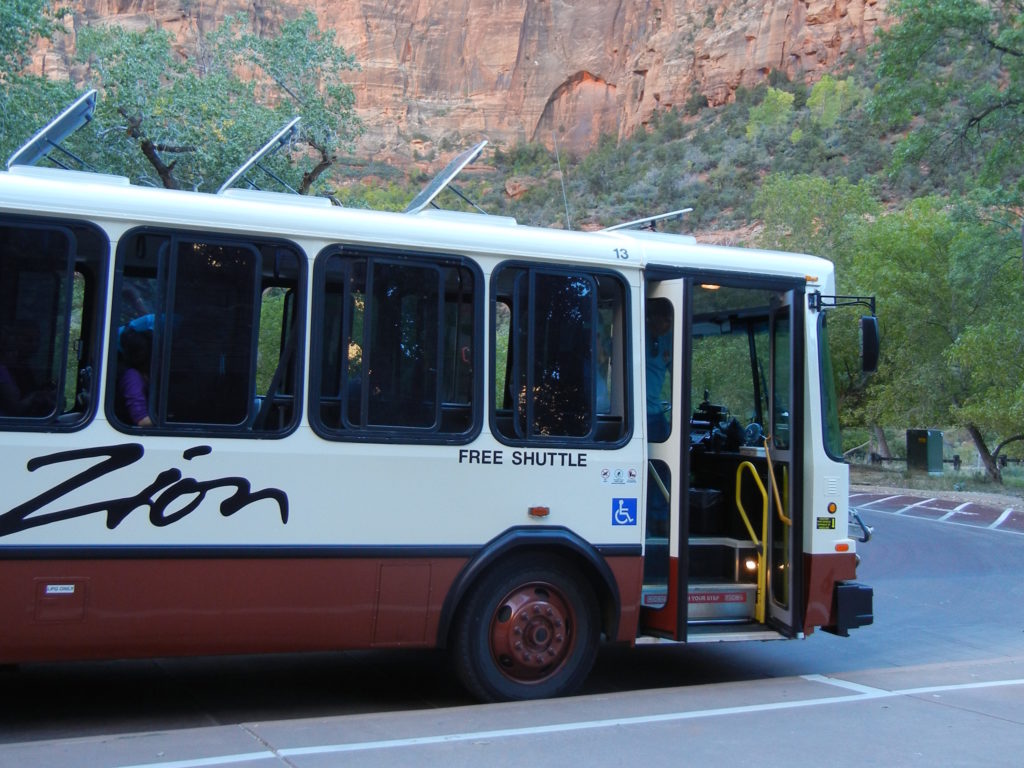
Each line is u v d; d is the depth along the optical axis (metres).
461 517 6.31
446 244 6.43
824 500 7.45
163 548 5.67
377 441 6.14
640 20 134.62
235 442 5.85
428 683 7.28
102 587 5.55
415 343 6.30
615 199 92.69
